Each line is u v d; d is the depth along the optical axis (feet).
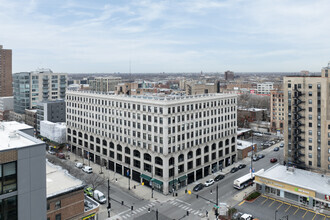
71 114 390.42
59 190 159.43
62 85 652.89
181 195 256.32
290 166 304.71
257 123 565.53
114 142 315.37
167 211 224.53
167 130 256.32
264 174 270.67
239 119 574.56
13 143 111.24
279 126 529.04
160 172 263.08
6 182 96.78
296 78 301.84
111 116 317.63
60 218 157.89
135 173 290.76
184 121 274.16
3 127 141.28
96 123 342.64
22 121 560.61
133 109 287.69
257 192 260.01
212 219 211.41
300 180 254.88
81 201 167.43
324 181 253.65
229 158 339.57
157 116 261.85
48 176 181.27
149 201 243.19
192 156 286.46
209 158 308.19
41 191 105.60
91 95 344.90
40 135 445.37
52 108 485.56
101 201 236.84
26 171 101.14
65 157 366.63
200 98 289.74
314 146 295.28
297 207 234.17
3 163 95.14
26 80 587.68
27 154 100.99
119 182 286.66
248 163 350.84
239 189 267.80
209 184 278.87
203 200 245.45
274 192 259.19
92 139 352.49
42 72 651.66
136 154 289.53
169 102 257.14
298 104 303.27
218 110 316.19
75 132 384.88
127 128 297.12
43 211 106.42
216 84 618.03
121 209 227.40
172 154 262.06
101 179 287.89
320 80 285.64
